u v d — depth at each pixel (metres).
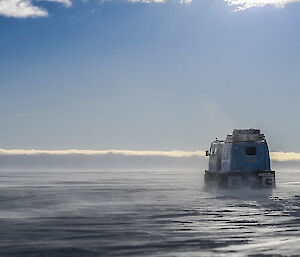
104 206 37.41
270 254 18.48
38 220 28.48
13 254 18.42
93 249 19.38
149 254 18.47
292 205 38.44
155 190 60.12
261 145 55.69
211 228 25.09
